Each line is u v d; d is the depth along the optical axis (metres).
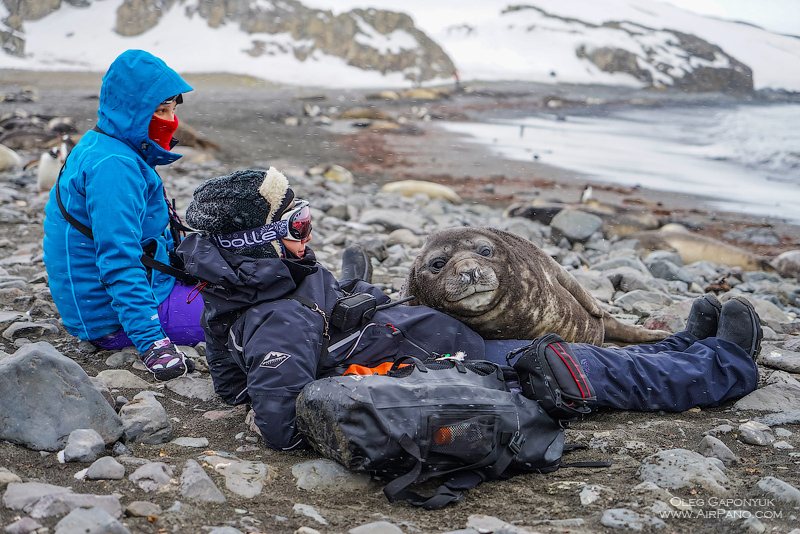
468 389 3.58
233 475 3.57
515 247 5.02
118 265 4.77
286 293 4.05
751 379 4.57
